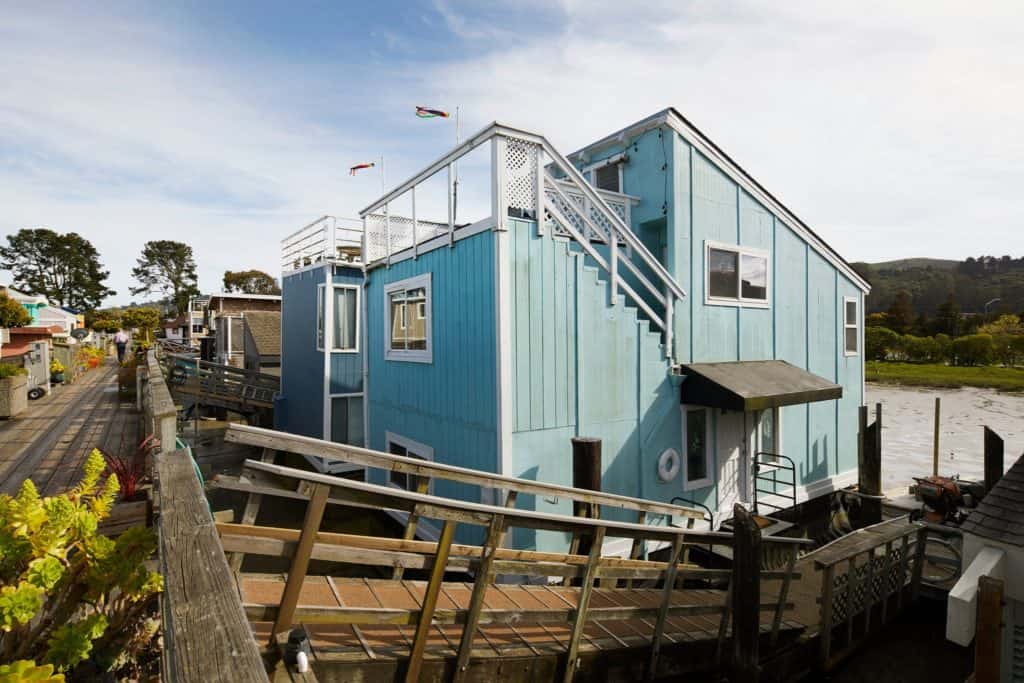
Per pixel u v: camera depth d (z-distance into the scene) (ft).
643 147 29.68
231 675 3.76
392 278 31.65
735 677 14.02
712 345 29.35
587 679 12.59
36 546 9.19
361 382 42.68
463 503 10.13
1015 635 16.72
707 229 29.50
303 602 10.66
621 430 24.70
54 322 139.33
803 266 35.37
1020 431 67.51
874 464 32.78
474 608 10.53
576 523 11.50
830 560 17.31
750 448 30.76
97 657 9.57
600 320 24.12
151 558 11.75
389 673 10.00
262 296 85.97
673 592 17.31
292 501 32.01
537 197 22.31
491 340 21.67
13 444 33.30
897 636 20.48
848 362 38.70
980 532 17.53
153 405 17.22
